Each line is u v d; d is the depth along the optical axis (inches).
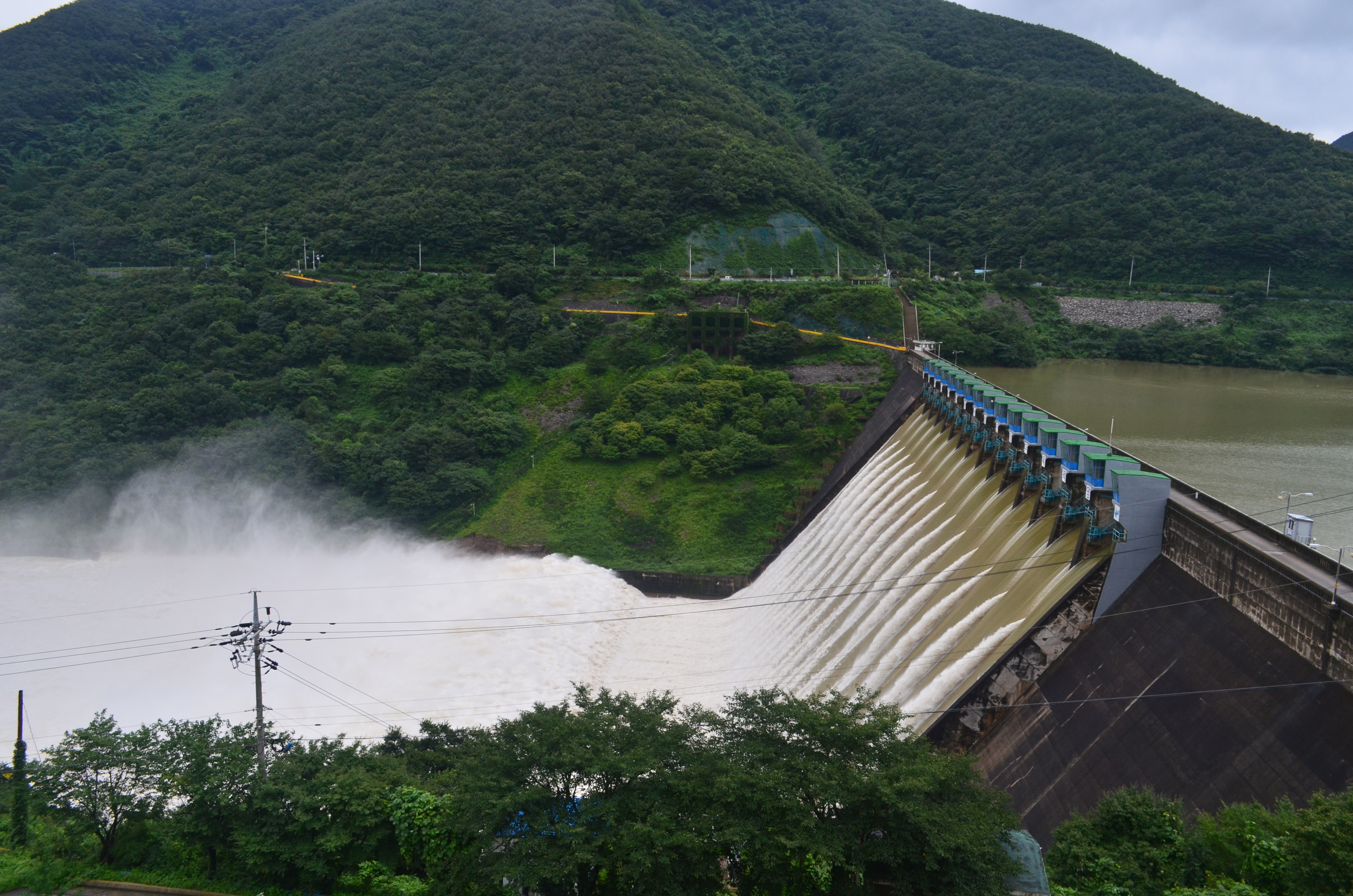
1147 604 2113.7
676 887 1369.3
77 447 5625.0
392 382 5841.5
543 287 6579.7
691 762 1459.2
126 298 6939.0
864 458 4591.5
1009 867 1353.3
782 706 1504.7
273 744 2046.0
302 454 5393.7
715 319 5610.2
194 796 1750.7
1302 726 1583.4
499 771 1485.0
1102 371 6097.4
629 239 6934.1
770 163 7450.8
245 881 1728.6
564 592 4365.2
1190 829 1567.4
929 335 5920.3
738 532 4672.7
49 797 1763.0
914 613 2829.7
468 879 1471.5
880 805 1375.5
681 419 5221.5
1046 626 2218.3
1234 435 4306.1
